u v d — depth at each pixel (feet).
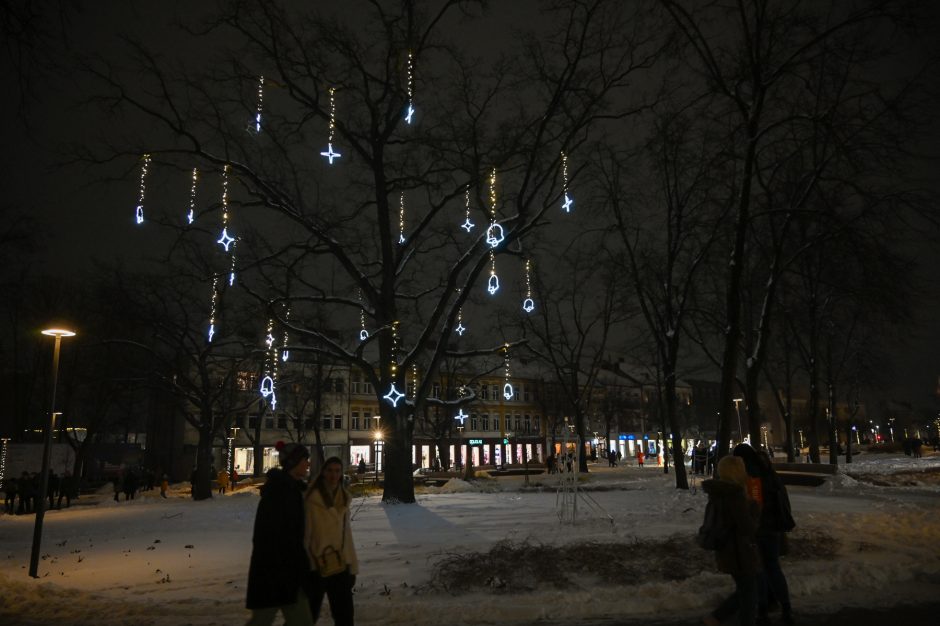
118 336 134.00
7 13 24.06
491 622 23.35
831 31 49.19
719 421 54.95
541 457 273.13
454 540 40.52
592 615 23.86
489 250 77.36
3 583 31.48
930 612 23.25
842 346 132.67
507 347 84.17
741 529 20.42
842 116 53.47
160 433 215.92
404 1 74.43
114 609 26.14
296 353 159.33
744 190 53.62
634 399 284.00
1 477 112.57
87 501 129.59
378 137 79.82
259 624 17.47
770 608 24.09
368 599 26.30
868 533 38.91
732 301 55.06
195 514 72.59
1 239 69.62
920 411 351.05
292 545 17.56
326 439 224.33
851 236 56.95
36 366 157.07
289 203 78.02
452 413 188.44
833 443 133.28
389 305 79.51
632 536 36.86
